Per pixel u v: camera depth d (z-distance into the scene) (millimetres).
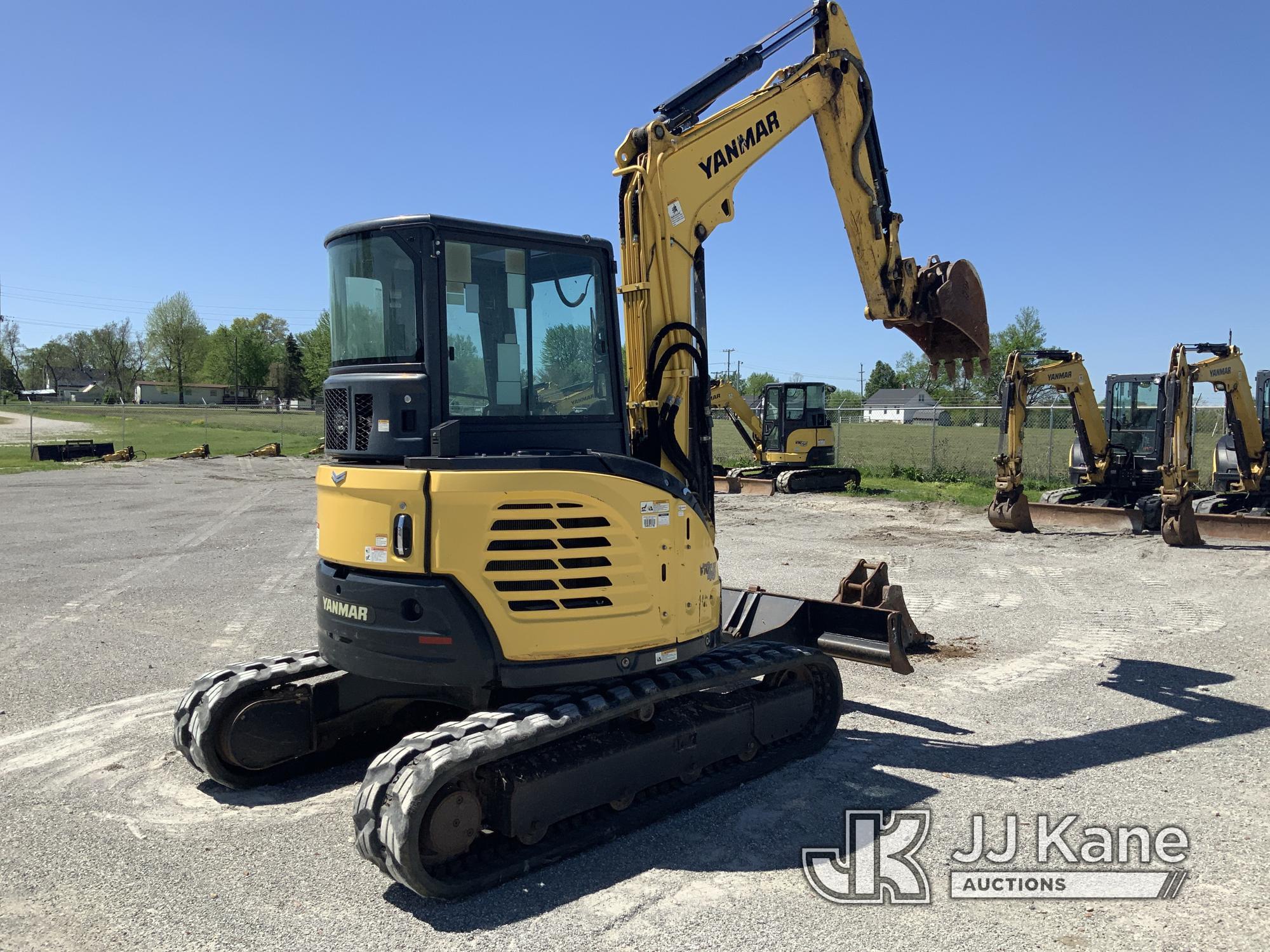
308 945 3910
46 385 142250
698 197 6094
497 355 4891
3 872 4555
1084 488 18484
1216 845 4777
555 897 4309
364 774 5844
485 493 4520
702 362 5977
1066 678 7738
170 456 35625
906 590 11305
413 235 4652
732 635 7312
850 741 6367
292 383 119688
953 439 48219
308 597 10820
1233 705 7035
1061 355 16922
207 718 5266
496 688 4852
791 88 6844
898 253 7625
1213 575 12281
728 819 5148
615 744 4949
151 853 4766
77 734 6457
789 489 22812
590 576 4809
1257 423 16203
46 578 11938
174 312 118812
